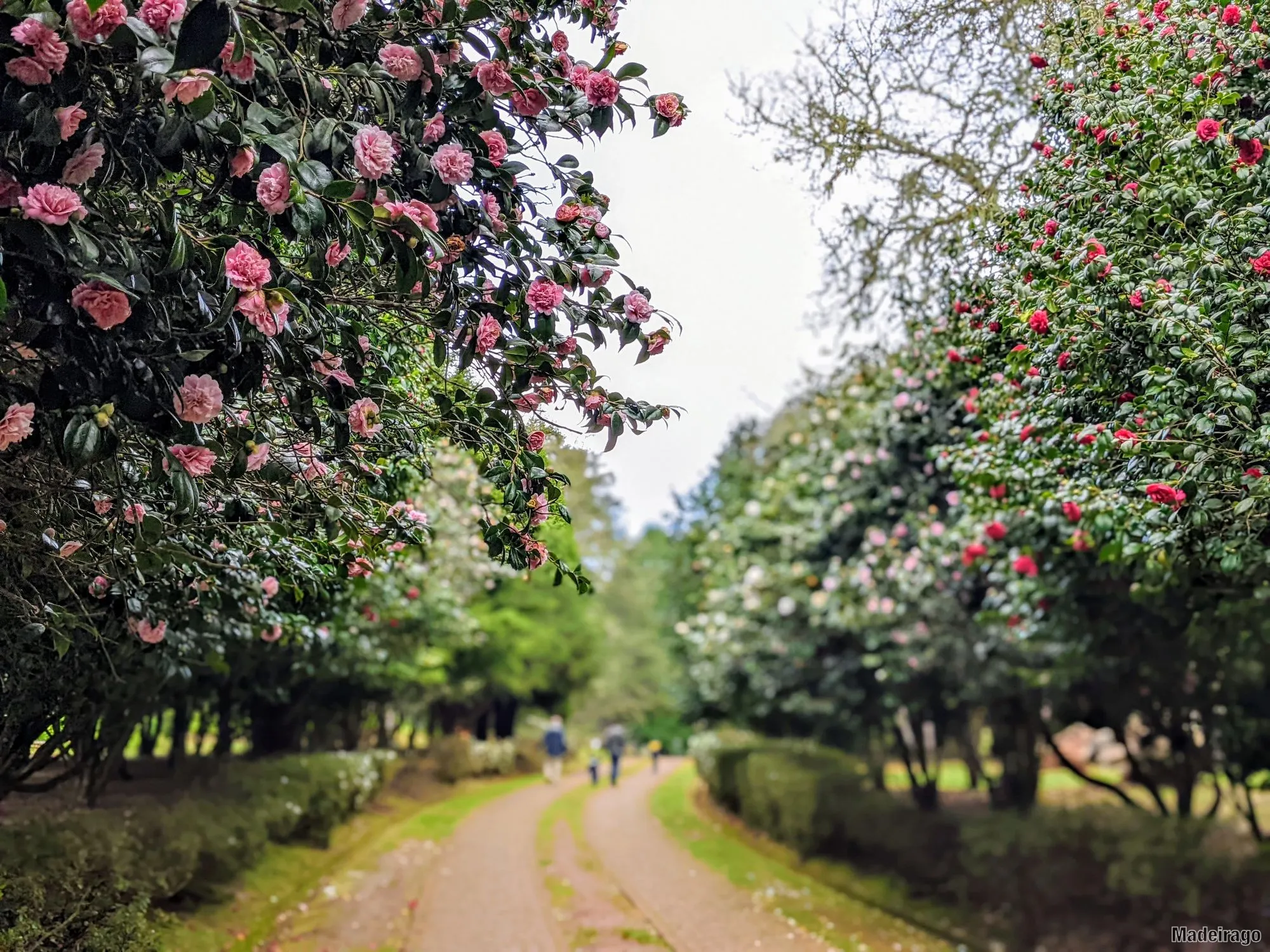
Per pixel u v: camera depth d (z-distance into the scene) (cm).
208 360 225
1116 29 350
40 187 186
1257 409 292
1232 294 277
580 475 623
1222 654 672
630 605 3123
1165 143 309
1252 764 829
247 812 704
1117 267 312
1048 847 709
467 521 761
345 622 682
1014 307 350
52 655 389
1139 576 464
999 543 559
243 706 1002
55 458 247
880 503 765
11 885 365
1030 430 371
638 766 2800
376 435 303
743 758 1348
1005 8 441
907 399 621
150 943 416
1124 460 329
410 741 2273
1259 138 290
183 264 202
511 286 272
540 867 1004
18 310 219
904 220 520
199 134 205
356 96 250
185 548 307
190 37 184
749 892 871
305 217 212
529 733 2933
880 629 875
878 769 1309
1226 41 310
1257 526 321
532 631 1708
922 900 830
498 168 264
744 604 1056
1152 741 1101
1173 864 631
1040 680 770
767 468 1070
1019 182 411
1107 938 674
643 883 918
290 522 319
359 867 925
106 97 216
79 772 530
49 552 271
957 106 489
